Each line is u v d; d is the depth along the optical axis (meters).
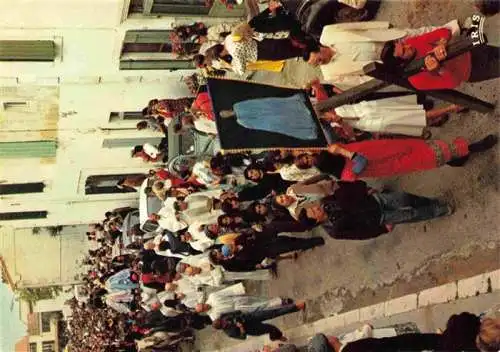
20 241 22.20
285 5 8.66
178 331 16.05
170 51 13.59
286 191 8.91
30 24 12.11
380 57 6.88
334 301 10.26
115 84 14.12
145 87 14.37
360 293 9.49
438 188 7.71
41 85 13.55
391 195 7.67
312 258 10.96
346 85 8.00
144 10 12.63
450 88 6.68
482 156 7.00
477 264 7.06
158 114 12.88
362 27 7.22
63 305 27.25
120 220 16.61
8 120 14.27
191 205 10.88
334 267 10.23
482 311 6.80
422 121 7.37
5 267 22.14
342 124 7.49
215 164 9.47
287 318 12.03
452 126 7.56
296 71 12.65
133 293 14.62
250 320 11.59
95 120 14.80
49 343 30.44
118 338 16.58
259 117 6.75
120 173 16.67
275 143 6.64
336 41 7.14
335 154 7.16
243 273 12.16
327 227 8.11
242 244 9.89
